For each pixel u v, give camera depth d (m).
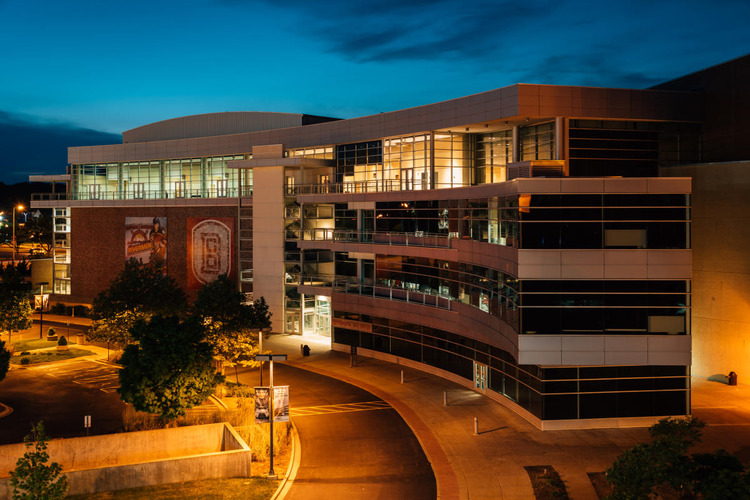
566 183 34.00
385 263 55.44
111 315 51.41
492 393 41.41
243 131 80.50
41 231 138.12
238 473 29.17
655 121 51.25
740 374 43.34
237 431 33.12
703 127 51.91
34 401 42.56
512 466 30.09
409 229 53.38
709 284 44.66
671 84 56.84
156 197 82.25
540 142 52.69
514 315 34.97
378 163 63.59
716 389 42.38
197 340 33.75
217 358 44.06
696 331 45.59
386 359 53.53
